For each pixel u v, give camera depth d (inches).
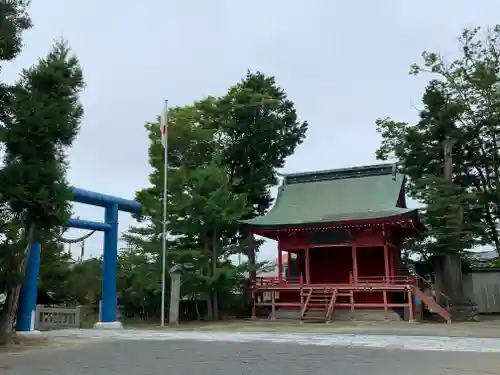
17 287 640.4
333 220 1213.1
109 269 967.6
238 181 1396.4
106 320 952.9
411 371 376.5
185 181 1221.7
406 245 1472.7
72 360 468.1
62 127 645.3
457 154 1553.9
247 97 1517.0
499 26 1526.8
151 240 1200.8
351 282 1199.6
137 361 454.6
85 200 923.4
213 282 1176.8
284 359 451.2
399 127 1626.5
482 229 1421.0
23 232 636.7
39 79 665.0
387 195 1336.1
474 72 1483.8
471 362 422.3
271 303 1269.7
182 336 721.6
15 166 610.9
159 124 1299.2
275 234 1320.1
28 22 668.7
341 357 460.4
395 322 1085.1
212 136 1417.3
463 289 1390.3
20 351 546.6
